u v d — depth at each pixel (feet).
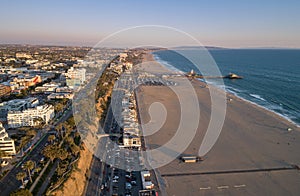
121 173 286.46
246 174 297.33
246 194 259.60
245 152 355.97
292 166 318.86
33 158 303.48
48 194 219.20
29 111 418.92
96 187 258.16
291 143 391.45
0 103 504.02
